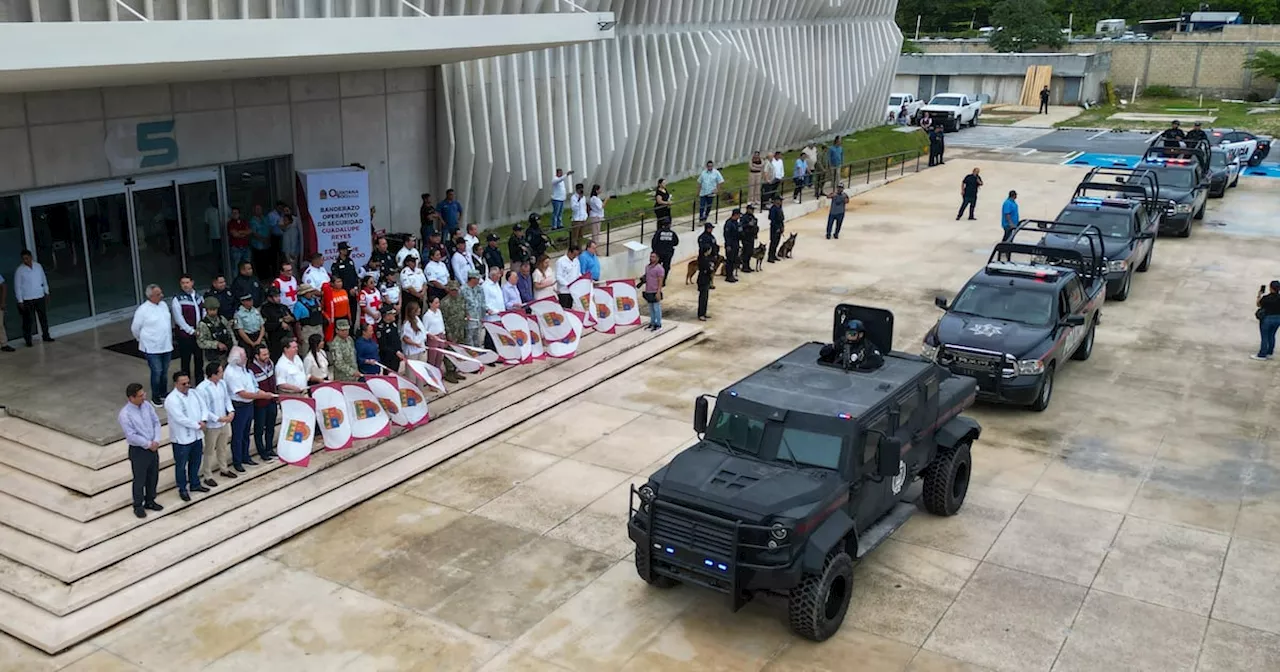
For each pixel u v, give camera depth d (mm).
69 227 16844
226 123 18641
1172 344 19078
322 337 14344
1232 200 32969
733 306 21453
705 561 9469
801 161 31125
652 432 14914
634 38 28562
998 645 9734
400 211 22781
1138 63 65375
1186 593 10664
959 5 83750
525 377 16734
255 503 12219
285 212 19156
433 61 20219
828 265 24766
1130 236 22250
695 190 30953
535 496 12867
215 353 13836
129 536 11211
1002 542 11750
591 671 9336
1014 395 15203
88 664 9422
